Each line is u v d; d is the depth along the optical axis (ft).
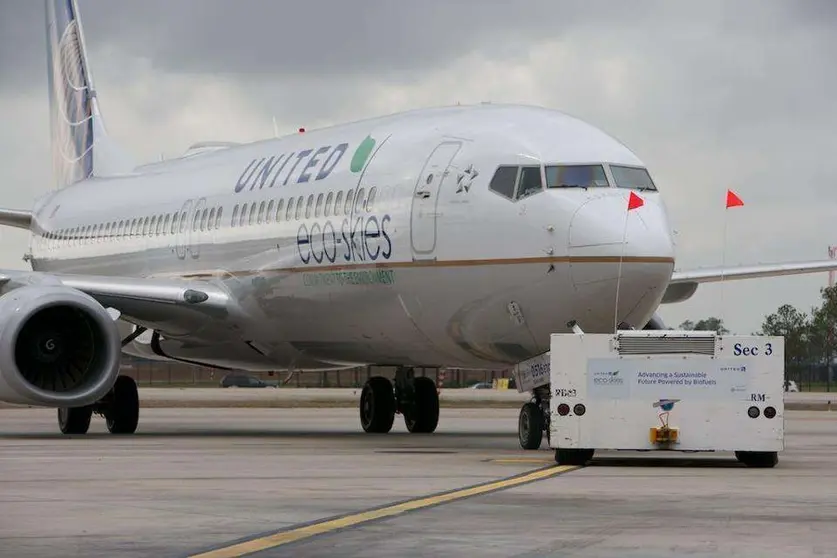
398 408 223.30
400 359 191.83
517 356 166.91
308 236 193.16
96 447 166.91
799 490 108.99
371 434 217.36
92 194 281.95
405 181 175.83
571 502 98.84
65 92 327.06
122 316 204.85
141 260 244.63
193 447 167.43
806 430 238.89
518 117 173.68
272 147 220.84
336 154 196.75
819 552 75.46
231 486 110.63
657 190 164.35
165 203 240.94
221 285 214.90
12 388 176.86
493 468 130.62
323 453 154.20
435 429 229.04
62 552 74.69
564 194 159.12
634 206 157.69
